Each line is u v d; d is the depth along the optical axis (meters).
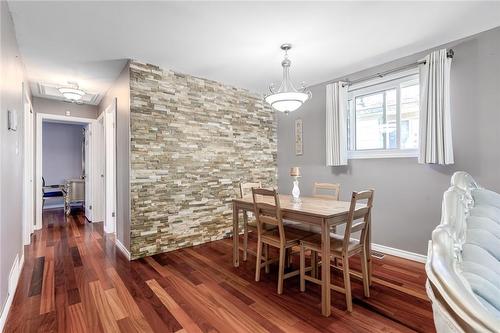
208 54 2.99
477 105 2.56
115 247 3.49
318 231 2.61
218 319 1.87
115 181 3.66
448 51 2.65
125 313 1.94
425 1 2.06
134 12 2.17
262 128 4.55
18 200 2.55
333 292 2.26
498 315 0.39
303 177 4.29
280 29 2.46
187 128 3.59
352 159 3.60
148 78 3.24
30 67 3.29
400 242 3.10
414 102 3.10
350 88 3.61
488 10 2.18
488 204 0.80
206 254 3.24
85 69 3.39
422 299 2.13
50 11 2.14
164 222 3.35
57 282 2.44
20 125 2.68
